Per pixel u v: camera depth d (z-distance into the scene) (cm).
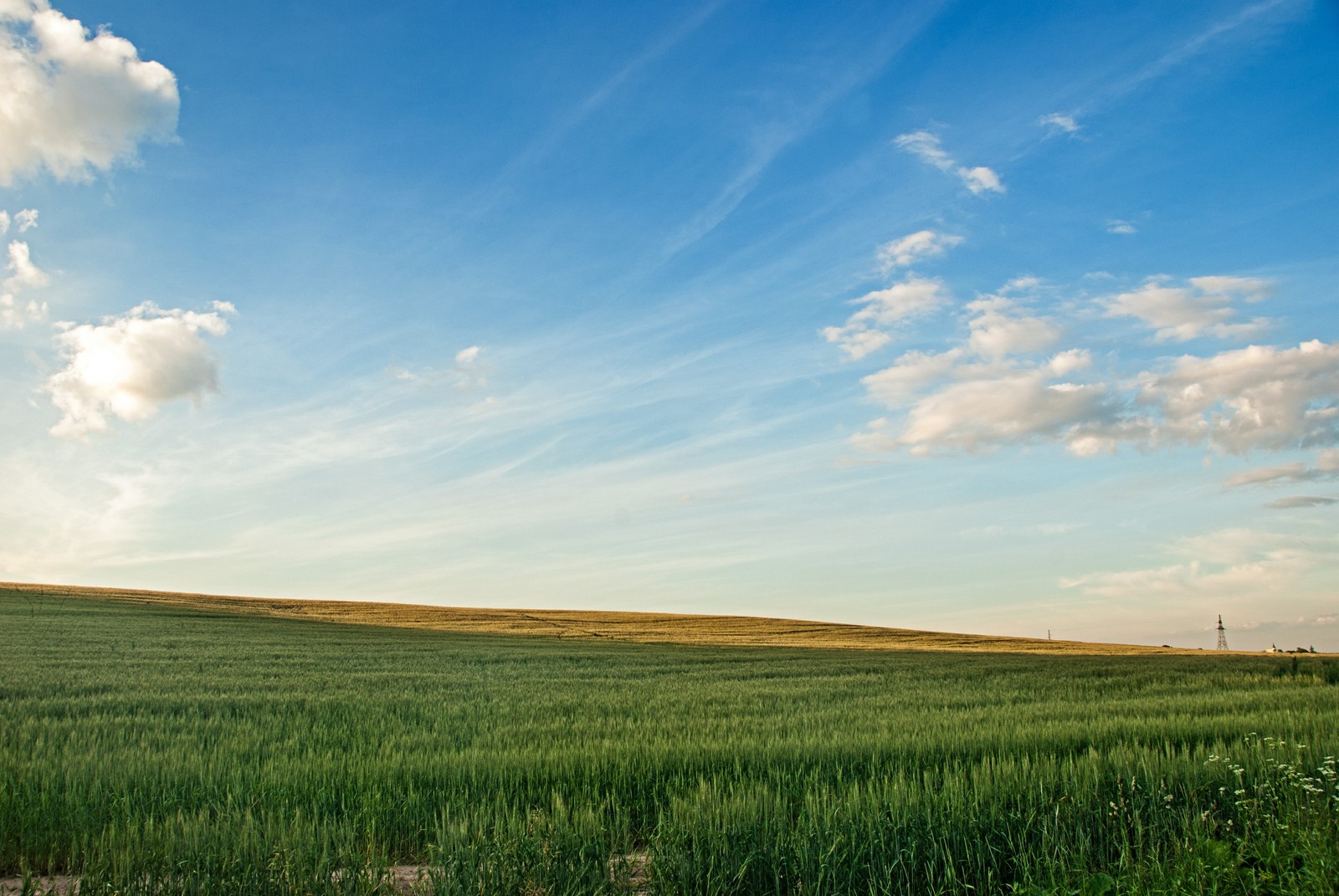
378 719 1689
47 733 1394
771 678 3091
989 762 1027
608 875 686
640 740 1287
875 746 1156
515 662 3928
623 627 8188
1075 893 621
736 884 664
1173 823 777
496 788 979
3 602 6712
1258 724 1375
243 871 658
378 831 841
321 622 7112
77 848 793
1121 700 2056
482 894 630
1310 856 628
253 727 1543
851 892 650
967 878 695
